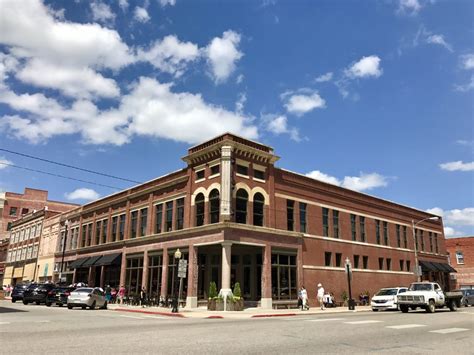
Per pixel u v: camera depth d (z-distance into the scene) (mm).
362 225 43281
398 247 47688
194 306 30719
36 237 64312
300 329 14602
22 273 65562
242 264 33844
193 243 31922
